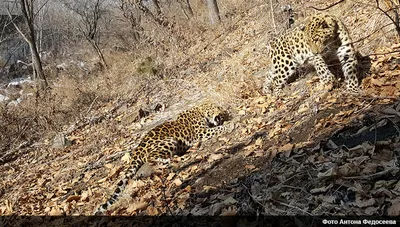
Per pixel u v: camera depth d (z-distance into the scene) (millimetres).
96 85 16594
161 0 22094
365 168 4352
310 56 7543
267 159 5625
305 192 4480
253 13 15773
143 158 7289
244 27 14922
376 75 6551
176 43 16047
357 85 6570
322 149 5145
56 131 12836
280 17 12289
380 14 8180
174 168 6848
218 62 12758
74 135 11867
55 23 29578
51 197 7918
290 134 6086
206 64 13203
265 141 6270
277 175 5047
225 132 7680
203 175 6113
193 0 21453
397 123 4895
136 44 18797
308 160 5020
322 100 6648
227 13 18281
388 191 3891
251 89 8820
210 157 6484
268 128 6750
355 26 8867
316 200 4273
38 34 29797
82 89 15945
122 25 24000
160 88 12992
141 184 6539
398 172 4109
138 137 9734
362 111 5629
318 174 4566
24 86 22250
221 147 6902
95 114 13344
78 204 7113
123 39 23750
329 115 6008
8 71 28422
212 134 7785
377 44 7801
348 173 4371
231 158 6203
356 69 6633
